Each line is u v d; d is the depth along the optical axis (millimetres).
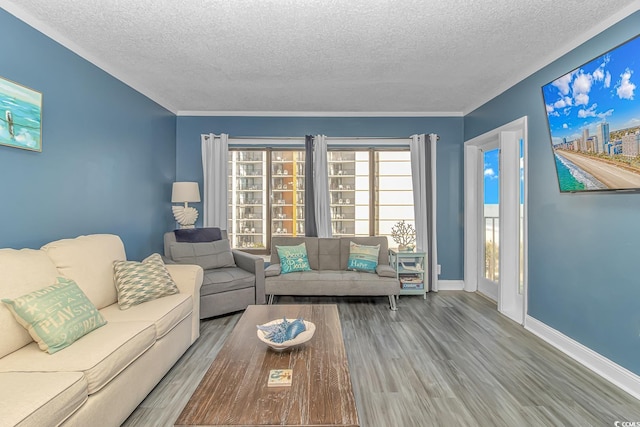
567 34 2508
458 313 3609
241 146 4684
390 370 2363
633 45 1937
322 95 3932
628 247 2154
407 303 3977
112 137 3176
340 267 4262
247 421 1177
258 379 1468
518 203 3594
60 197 2561
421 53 2824
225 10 2207
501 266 3631
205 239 3947
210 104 4312
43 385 1346
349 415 1214
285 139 4637
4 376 1420
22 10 2205
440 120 4637
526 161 3176
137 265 2559
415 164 4535
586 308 2494
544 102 2744
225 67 3131
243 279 3514
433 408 1925
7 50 2121
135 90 3553
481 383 2197
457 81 3469
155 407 1931
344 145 4699
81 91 2762
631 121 2000
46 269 1971
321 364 1610
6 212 2129
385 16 2268
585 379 2258
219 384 1424
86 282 2221
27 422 1166
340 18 2297
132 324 1990
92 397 1521
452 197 4652
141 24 2393
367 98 4043
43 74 2391
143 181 3740
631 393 2084
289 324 1872
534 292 3084
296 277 3746
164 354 2209
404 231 4551
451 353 2639
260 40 2613
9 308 1665
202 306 3240
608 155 2174
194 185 4180
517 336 2979
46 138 2424
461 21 2330
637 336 2100
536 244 3051
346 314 3580
